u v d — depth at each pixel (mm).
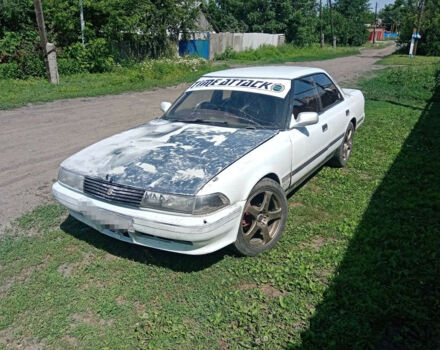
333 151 5051
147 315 2693
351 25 50875
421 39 32438
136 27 20562
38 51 15133
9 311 2740
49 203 4484
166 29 23359
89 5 17000
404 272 3014
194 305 2783
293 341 2414
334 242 3580
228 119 3961
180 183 2869
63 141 7023
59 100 11211
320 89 4836
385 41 69250
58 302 2828
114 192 2994
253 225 3320
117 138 3816
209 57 27391
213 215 2822
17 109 9875
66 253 3432
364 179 5105
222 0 40906
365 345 2377
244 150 3297
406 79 13938
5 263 3303
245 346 2400
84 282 3041
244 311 2672
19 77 14242
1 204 4469
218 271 3170
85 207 3145
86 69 16703
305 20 39969
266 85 4195
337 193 4672
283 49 31281
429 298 2738
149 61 19109
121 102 11125
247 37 30703
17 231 3842
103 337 2525
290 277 3041
